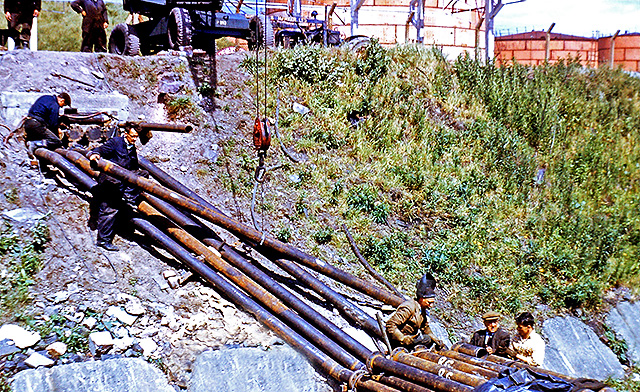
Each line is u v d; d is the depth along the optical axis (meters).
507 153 13.97
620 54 24.73
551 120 15.59
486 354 7.12
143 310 7.18
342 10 21.81
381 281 9.51
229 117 12.21
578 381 5.67
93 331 6.64
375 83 14.37
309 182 11.40
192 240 8.41
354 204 11.21
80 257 7.83
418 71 15.31
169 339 6.88
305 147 12.16
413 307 7.30
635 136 16.78
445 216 11.85
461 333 9.42
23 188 8.80
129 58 12.49
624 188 15.15
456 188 12.59
